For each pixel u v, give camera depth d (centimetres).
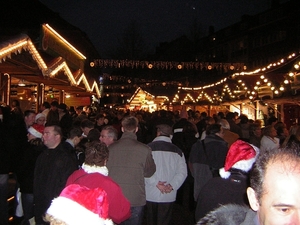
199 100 2611
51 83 1546
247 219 207
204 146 631
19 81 1463
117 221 401
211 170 619
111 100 5694
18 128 735
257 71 1603
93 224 232
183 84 3341
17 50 841
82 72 1695
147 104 3506
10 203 759
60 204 235
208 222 216
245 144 383
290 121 1817
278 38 3438
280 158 166
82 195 238
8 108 757
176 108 3008
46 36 1155
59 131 512
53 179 495
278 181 159
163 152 606
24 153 591
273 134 840
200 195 390
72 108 1476
